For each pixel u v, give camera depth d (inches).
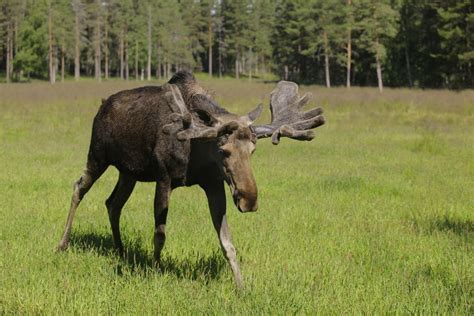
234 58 7839.6
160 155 351.3
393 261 425.1
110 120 395.5
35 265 390.0
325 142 1209.4
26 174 751.7
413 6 4527.6
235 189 287.0
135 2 7096.5
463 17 3855.8
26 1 6087.6
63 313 307.7
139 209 585.9
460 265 406.6
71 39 6146.7
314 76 5954.7
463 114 1775.3
